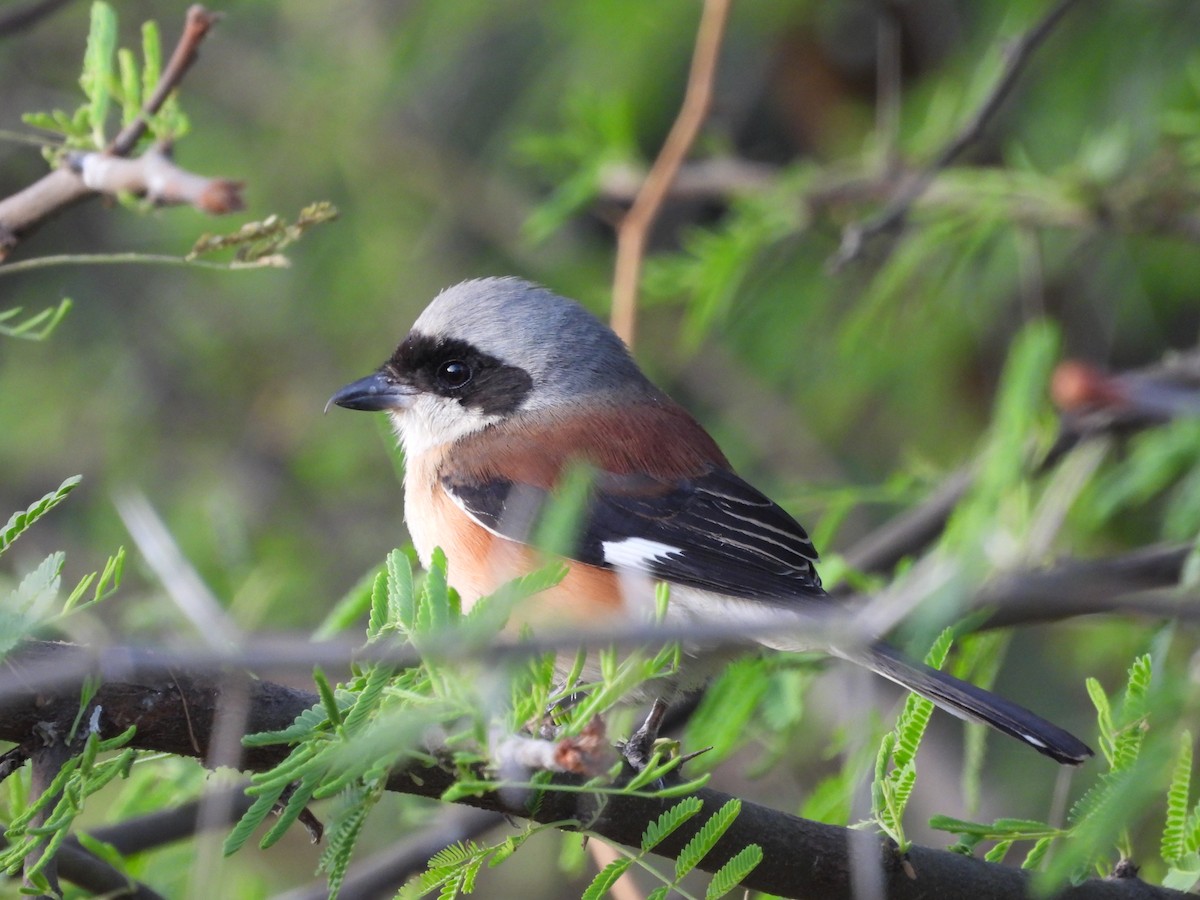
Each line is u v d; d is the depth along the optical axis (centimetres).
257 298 1423
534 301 931
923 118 1213
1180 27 1107
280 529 1384
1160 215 1018
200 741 520
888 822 599
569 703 618
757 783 1123
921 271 1161
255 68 1406
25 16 894
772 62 1365
